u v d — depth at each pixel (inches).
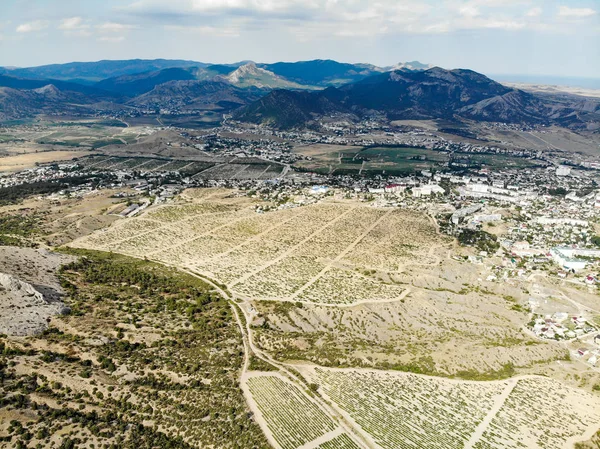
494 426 5605.3
